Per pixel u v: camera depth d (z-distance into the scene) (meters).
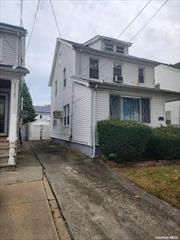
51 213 4.09
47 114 40.31
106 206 4.42
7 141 8.93
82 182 6.03
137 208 4.33
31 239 3.20
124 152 7.97
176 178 5.91
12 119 7.94
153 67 17.62
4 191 5.18
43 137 23.86
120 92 10.55
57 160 9.15
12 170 7.14
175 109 17.72
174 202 4.54
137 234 3.37
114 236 3.31
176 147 9.02
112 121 8.58
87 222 3.75
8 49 10.69
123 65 16.28
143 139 8.21
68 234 3.41
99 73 15.15
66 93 15.33
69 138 13.88
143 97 11.48
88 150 10.21
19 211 4.12
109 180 6.27
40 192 5.15
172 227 3.58
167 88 19.25
